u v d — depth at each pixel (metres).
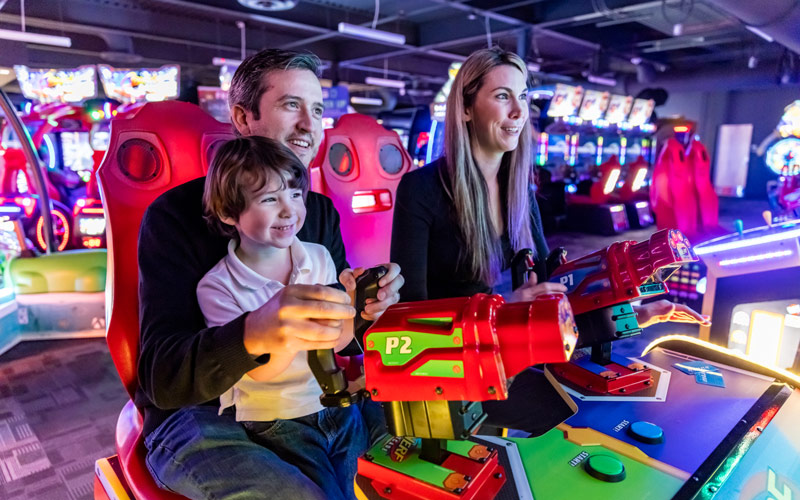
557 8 8.41
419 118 9.56
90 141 5.62
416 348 0.65
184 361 0.80
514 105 1.33
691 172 6.97
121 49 10.26
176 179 1.41
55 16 8.61
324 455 1.05
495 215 1.51
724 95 14.88
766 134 14.20
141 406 1.22
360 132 2.75
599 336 1.07
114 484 1.17
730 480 0.76
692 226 6.81
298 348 0.70
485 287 1.45
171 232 1.07
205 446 0.98
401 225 1.40
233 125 1.42
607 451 0.82
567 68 14.30
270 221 0.96
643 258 1.00
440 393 0.64
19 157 5.09
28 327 3.51
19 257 3.62
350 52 12.23
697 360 1.18
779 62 10.85
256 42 10.72
